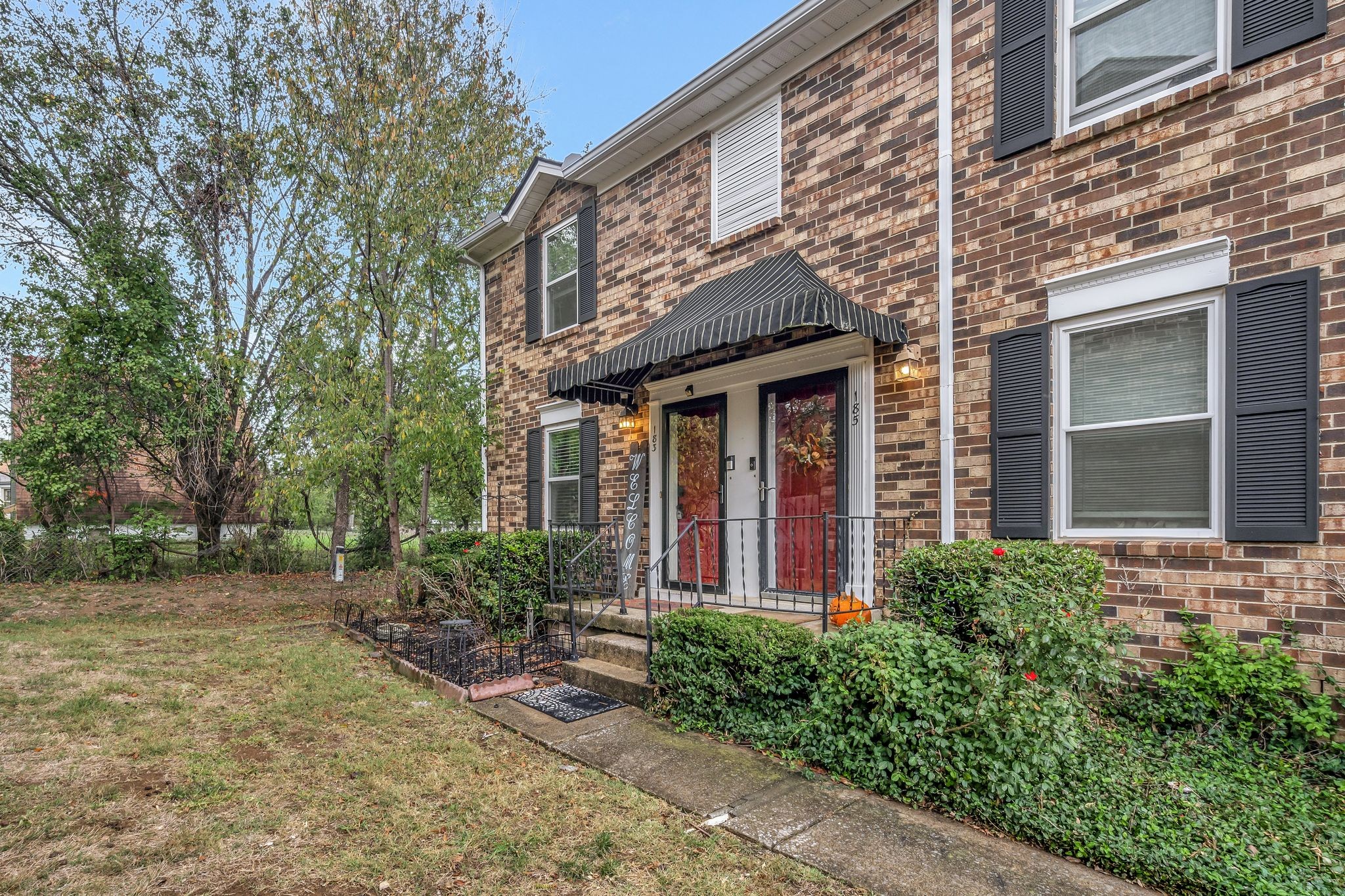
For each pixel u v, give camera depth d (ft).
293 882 9.18
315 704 17.07
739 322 17.21
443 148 33.68
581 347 30.86
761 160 23.38
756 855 9.71
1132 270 14.84
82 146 42.45
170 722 15.60
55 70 42.29
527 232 35.12
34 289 40.81
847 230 20.49
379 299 31.78
